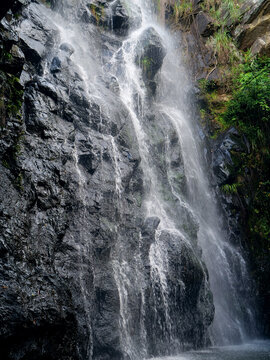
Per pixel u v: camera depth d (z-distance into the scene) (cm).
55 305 496
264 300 1155
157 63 1174
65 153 674
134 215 843
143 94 1110
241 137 1317
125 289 744
